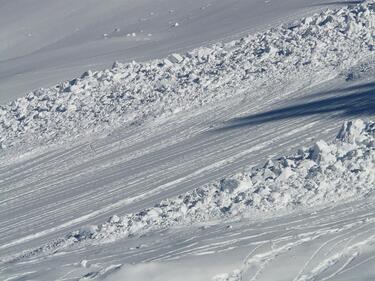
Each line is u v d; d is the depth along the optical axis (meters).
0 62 58.03
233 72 34.72
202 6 60.62
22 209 24.34
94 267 15.73
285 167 20.00
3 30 67.94
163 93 34.28
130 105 33.94
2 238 21.47
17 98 40.19
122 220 19.39
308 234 15.67
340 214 16.77
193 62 37.38
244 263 14.46
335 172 19.25
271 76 33.31
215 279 13.88
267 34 39.19
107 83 37.03
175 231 17.66
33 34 65.88
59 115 35.03
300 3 52.22
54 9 69.50
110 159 28.12
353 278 13.12
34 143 32.56
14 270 17.30
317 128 25.55
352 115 26.22
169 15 60.94
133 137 30.27
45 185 26.81
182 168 24.45
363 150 20.16
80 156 29.53
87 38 60.75
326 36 36.16
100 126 32.47
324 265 13.98
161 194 22.06
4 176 29.28
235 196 19.16
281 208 17.98
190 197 19.97
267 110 29.42
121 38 55.88
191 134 28.81
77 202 23.48
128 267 14.59
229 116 29.86
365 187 18.25
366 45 34.25
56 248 18.62
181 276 14.02
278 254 14.74
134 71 37.81
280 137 25.38
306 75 32.44
